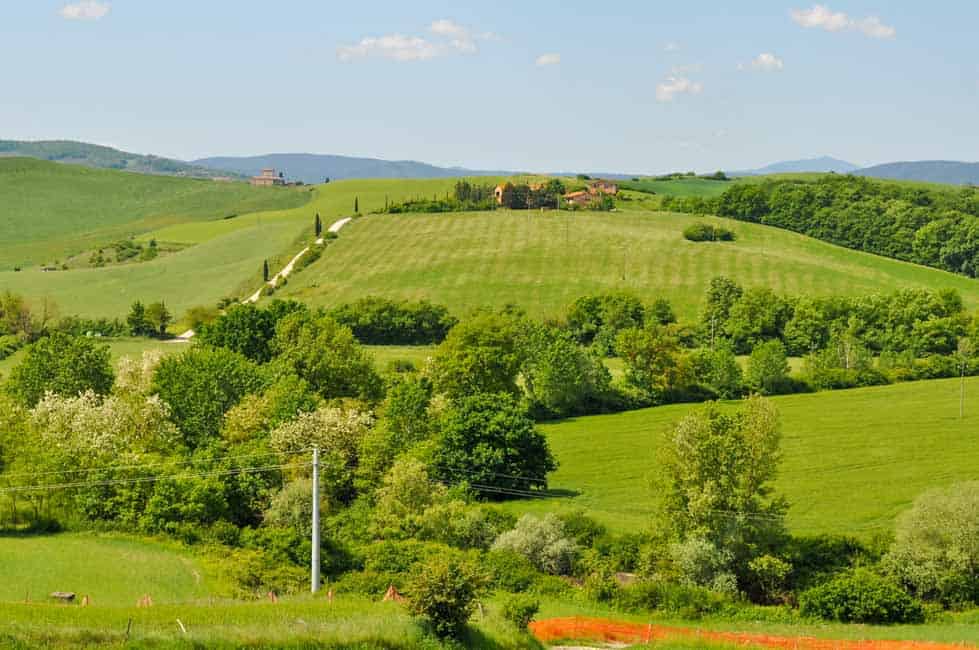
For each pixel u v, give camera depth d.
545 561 68.25
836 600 60.62
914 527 65.69
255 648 39.53
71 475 73.56
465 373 120.31
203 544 67.69
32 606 44.12
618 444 110.56
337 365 120.56
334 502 80.31
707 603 62.12
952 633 55.72
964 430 114.25
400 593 57.22
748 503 69.38
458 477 90.81
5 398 90.50
